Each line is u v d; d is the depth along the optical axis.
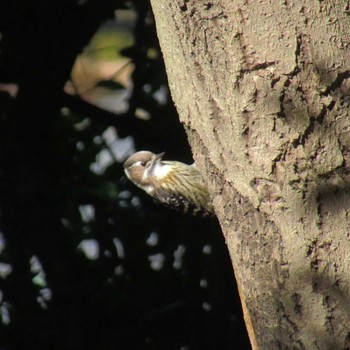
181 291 11.07
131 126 11.38
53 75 11.19
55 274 10.92
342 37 6.25
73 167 11.21
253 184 6.49
